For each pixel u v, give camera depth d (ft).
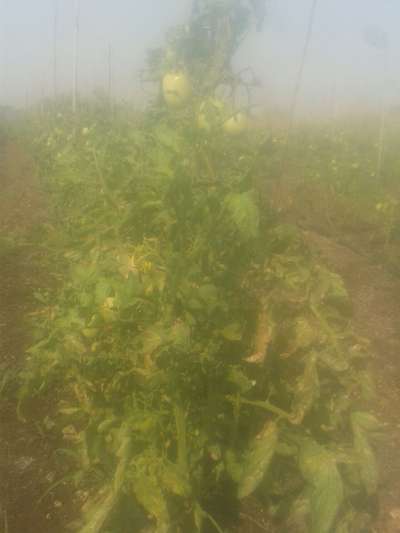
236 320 8.98
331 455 7.94
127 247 9.81
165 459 7.82
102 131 22.00
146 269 9.00
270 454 7.91
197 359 8.11
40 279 16.69
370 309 16.02
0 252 18.28
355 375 10.83
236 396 8.79
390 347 14.02
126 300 8.07
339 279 12.05
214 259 8.86
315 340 10.04
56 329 9.27
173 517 8.07
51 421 10.76
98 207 11.98
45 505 9.01
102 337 8.71
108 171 12.73
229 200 8.34
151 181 9.51
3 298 15.42
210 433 8.37
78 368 8.80
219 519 8.68
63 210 17.49
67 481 9.42
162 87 14.89
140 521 8.05
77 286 9.58
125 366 8.50
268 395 9.20
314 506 7.59
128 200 10.79
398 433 10.85
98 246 10.87
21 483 9.41
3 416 10.88
